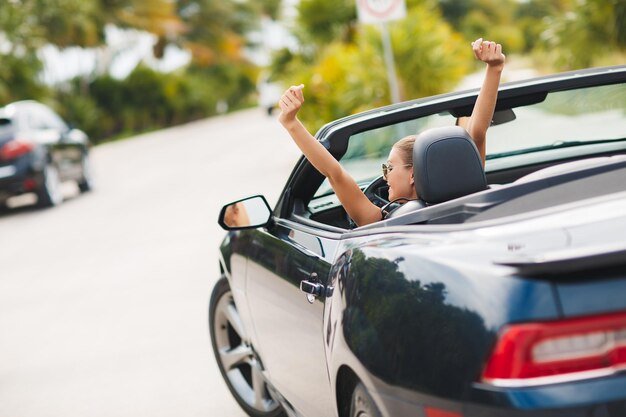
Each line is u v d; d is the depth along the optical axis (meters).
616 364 2.07
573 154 4.31
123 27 53.19
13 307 8.98
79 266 10.84
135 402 5.57
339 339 2.81
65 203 19.05
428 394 2.31
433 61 15.30
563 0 16.30
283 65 21.05
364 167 4.17
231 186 17.69
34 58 39.41
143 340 7.00
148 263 10.41
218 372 5.95
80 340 7.28
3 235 14.98
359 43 16.30
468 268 2.29
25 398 5.95
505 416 2.12
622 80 3.81
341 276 2.93
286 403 4.25
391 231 2.83
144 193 18.94
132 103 52.00
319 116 16.06
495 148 4.23
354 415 2.87
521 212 2.58
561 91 3.86
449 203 2.77
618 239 2.17
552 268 2.07
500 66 3.74
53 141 18.81
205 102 61.59
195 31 69.81
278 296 3.92
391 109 3.91
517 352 2.11
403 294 2.46
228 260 4.82
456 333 2.24
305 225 3.87
